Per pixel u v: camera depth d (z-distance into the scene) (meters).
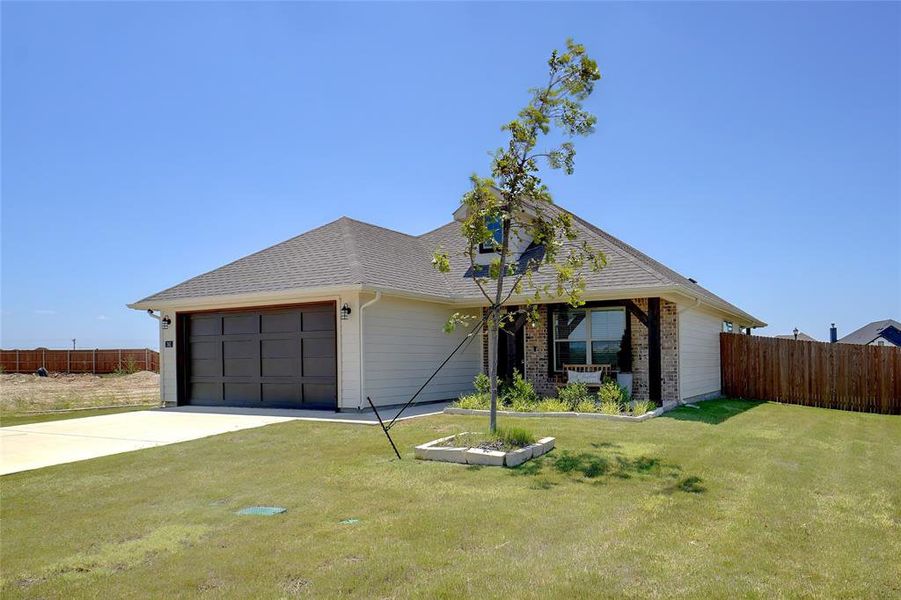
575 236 9.35
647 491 6.44
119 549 4.89
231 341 15.89
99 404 17.98
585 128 8.98
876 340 42.16
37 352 36.47
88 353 36.34
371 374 13.94
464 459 7.84
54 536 5.26
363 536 5.06
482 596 3.88
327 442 9.57
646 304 14.18
